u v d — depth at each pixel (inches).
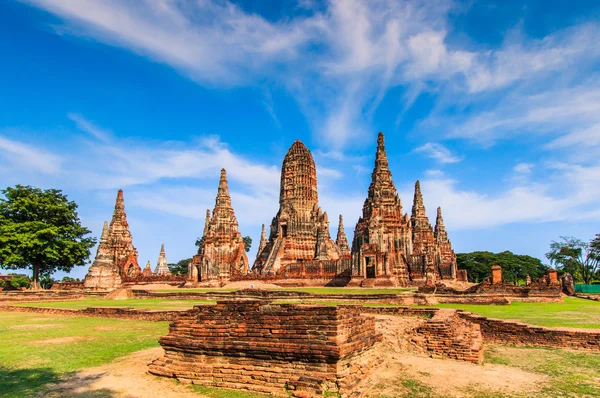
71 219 2714.1
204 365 585.9
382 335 763.4
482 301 1459.2
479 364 690.2
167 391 544.1
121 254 3405.5
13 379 586.6
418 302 1450.5
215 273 2878.9
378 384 573.3
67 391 538.9
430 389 555.5
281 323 564.7
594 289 2677.2
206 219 3459.6
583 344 818.2
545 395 535.8
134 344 818.8
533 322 998.4
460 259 4813.0
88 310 1315.2
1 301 1924.2
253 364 565.6
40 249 2485.2
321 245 3078.2
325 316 544.4
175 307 1358.3
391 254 2402.8
